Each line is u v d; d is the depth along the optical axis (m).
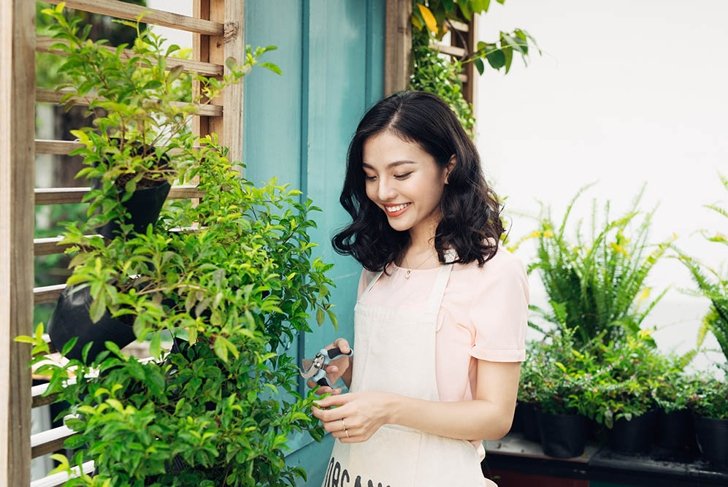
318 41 2.76
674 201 6.15
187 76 1.59
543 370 3.46
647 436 3.37
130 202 1.51
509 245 3.83
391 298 1.92
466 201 1.83
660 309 6.42
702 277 3.59
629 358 3.50
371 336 1.92
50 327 1.57
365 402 1.70
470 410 1.77
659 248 3.69
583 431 3.34
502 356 1.78
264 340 1.59
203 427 1.43
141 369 1.43
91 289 1.33
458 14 3.80
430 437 1.83
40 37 1.52
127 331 1.52
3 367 1.48
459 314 1.83
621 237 3.75
